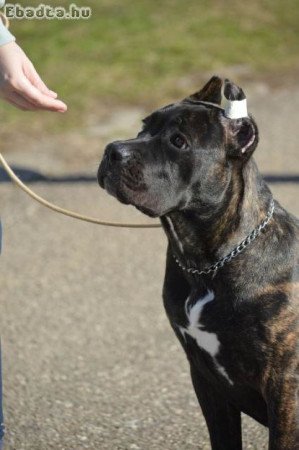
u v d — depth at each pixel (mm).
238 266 4707
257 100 13828
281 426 4660
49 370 6832
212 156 4793
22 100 4641
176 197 4789
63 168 11375
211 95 5129
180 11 17281
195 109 4840
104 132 12477
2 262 8961
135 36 15984
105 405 6316
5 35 4535
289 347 4629
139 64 14867
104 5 17406
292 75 14789
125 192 4691
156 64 14898
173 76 14484
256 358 4672
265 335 4629
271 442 4691
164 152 4773
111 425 6043
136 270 8773
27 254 9133
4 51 4535
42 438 5879
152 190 4727
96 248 9289
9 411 6211
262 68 15070
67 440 5852
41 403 6332
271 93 14086
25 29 16047
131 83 14156
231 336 4691
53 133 12469
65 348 7215
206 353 4855
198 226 4797
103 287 8406
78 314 7844
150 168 4723
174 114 4840
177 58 15172
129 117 12984
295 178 10766
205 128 4805
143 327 7590
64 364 6938
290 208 9844
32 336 7418
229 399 5105
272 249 4754
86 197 10492
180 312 4895
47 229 9719
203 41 15961
